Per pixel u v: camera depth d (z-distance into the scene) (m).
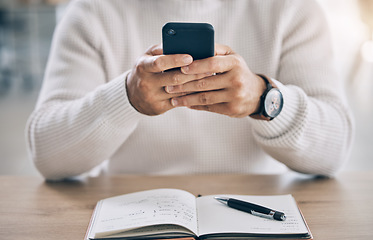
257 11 1.12
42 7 4.45
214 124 1.11
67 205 0.84
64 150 0.95
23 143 2.89
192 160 1.12
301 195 0.88
